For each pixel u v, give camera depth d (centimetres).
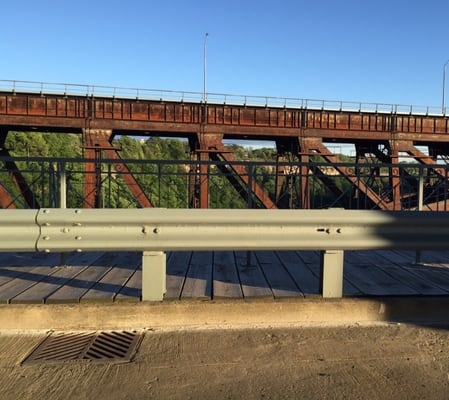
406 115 2870
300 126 2708
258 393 218
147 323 312
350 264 462
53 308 307
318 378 234
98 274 403
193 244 320
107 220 312
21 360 255
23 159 507
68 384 226
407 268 442
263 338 289
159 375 236
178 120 2562
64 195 430
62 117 2434
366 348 274
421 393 219
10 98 2389
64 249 315
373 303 329
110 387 222
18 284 362
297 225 327
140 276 394
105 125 2470
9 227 312
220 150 2544
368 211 331
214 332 300
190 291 345
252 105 2644
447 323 325
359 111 2792
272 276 401
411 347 276
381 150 3192
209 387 223
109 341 286
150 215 314
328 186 2500
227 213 319
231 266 446
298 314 324
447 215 336
